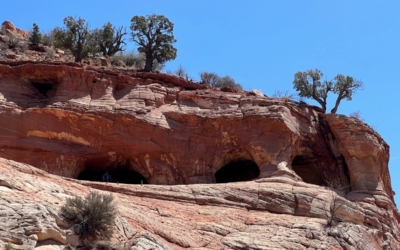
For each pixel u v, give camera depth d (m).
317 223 27.36
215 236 24.30
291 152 32.62
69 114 31.56
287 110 33.28
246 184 29.47
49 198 20.61
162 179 31.92
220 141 32.84
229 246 23.75
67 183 24.23
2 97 31.73
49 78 33.19
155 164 32.03
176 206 26.38
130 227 21.64
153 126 32.28
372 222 30.28
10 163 23.06
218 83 43.44
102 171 32.88
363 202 31.61
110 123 31.83
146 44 40.19
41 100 32.56
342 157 34.50
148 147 32.03
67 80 32.75
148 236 21.14
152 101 33.19
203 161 32.44
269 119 32.44
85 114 31.73
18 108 31.52
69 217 19.55
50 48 48.50
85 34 41.22
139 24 40.03
